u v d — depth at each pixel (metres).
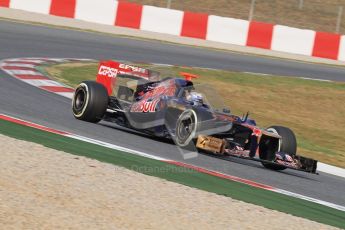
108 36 68.94
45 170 21.62
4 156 22.59
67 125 30.83
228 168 28.02
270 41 78.62
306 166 28.59
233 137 29.52
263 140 30.45
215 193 22.58
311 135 44.47
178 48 69.12
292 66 70.62
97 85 32.53
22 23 67.12
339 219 22.58
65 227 16.55
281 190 25.62
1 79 41.09
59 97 39.59
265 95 54.22
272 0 100.56
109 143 28.25
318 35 79.19
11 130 27.44
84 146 26.73
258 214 20.77
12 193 18.59
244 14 93.56
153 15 77.06
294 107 52.56
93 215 17.88
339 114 53.28
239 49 75.81
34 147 24.69
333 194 27.22
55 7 76.19
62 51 57.62
